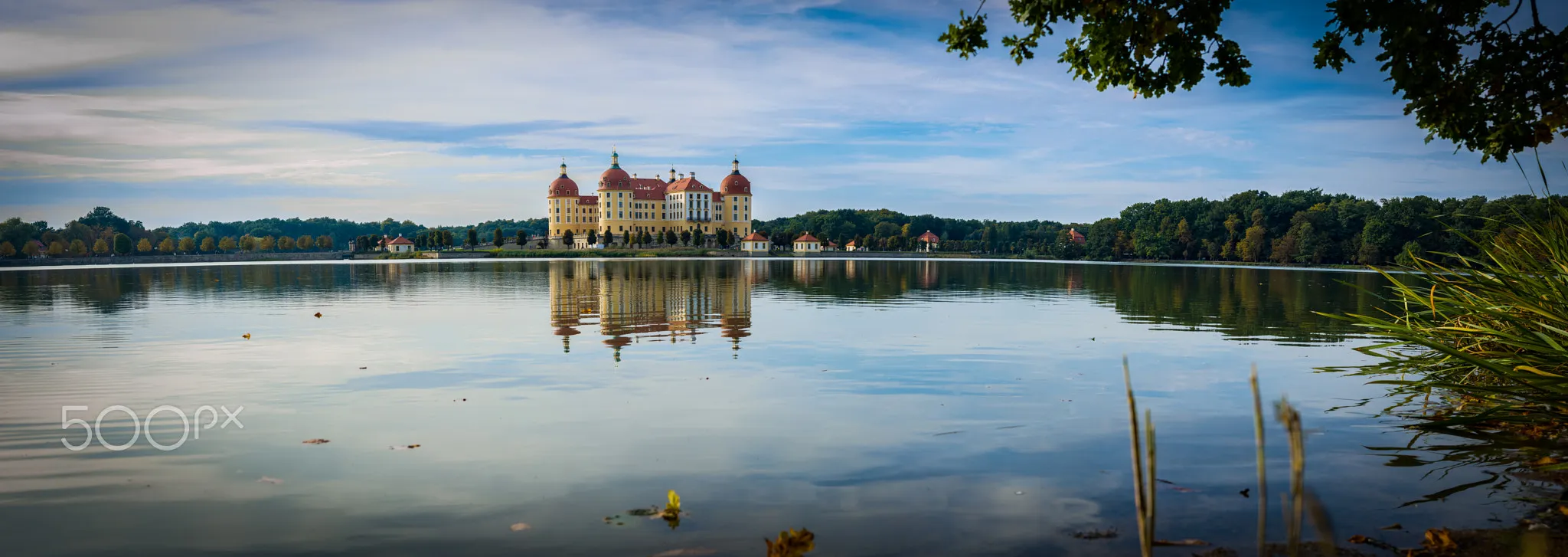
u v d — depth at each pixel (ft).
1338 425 28.63
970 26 26.35
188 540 18.17
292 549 17.69
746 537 18.31
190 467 24.18
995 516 19.61
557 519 19.57
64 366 44.73
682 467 24.25
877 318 74.28
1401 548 16.88
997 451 25.84
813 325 67.67
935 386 38.24
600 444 27.12
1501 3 25.27
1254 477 22.58
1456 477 21.86
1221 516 19.20
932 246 616.80
